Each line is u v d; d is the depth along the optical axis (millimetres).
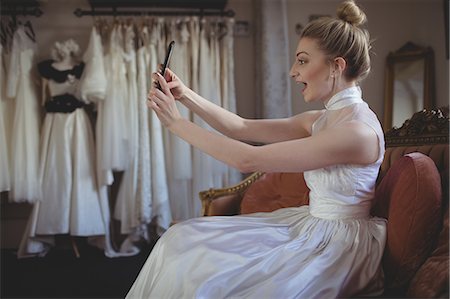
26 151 2535
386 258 961
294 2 3145
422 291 813
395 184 996
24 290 2027
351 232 940
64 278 2217
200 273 836
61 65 2672
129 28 2707
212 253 881
